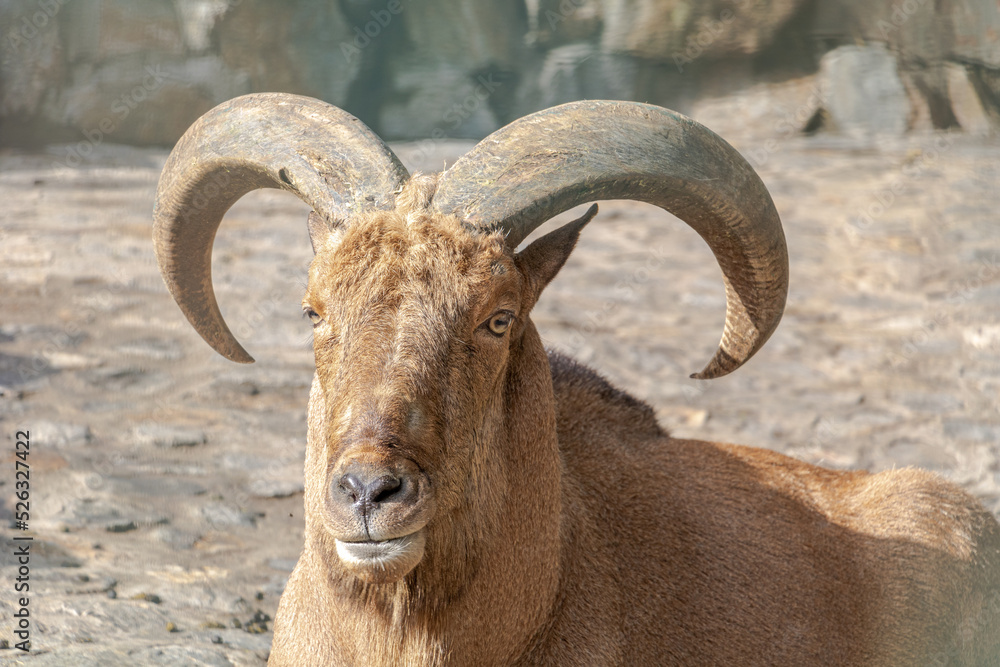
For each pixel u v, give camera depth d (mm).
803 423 11016
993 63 32375
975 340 14000
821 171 26312
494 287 4117
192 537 7848
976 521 6570
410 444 3779
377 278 4008
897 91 33000
